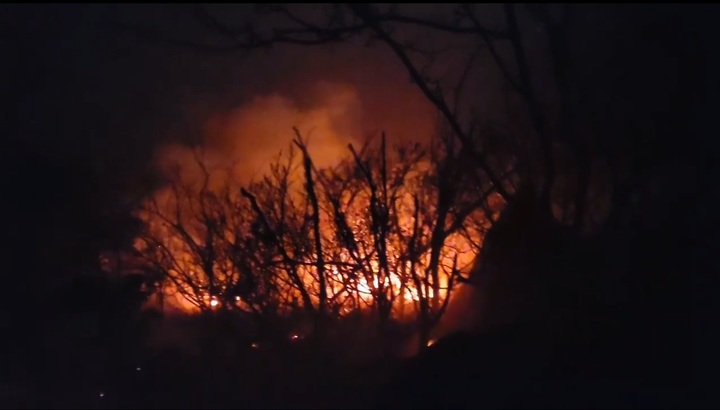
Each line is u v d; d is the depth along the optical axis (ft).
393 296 33.32
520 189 32.94
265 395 32.94
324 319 33.50
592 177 33.35
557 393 30.37
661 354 31.99
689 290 32.24
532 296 33.04
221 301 34.22
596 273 32.45
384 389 31.24
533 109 31.73
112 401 33.83
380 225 32.63
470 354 31.22
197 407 32.65
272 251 33.19
